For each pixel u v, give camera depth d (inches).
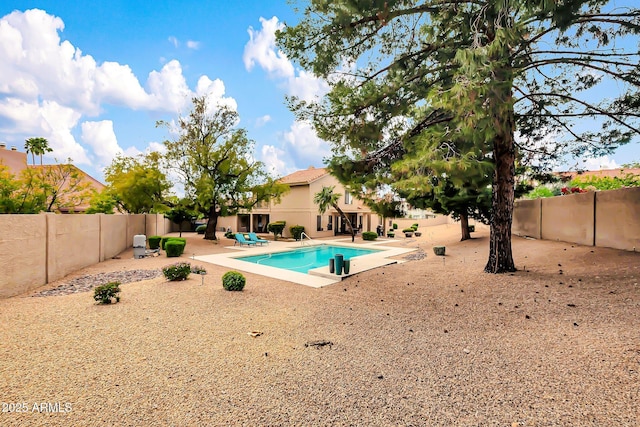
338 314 231.6
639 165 639.1
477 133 212.8
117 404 113.2
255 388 125.4
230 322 210.7
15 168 960.3
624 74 271.7
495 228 335.6
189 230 1306.6
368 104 301.0
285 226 1106.1
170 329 194.5
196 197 778.8
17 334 179.9
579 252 374.0
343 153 353.4
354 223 1254.3
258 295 289.0
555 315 202.2
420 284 327.6
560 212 475.2
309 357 155.8
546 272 313.6
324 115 317.7
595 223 401.4
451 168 221.9
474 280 314.2
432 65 308.0
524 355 150.7
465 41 259.3
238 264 483.8
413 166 244.8
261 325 205.6
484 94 191.6
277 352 161.9
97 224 471.2
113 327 195.0
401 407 112.0
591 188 542.3
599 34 260.7
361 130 314.3
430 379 131.9
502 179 328.2
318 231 1077.1
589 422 100.0
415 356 155.6
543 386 122.2
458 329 193.3
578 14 217.5
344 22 254.8
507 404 111.9
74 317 212.1
